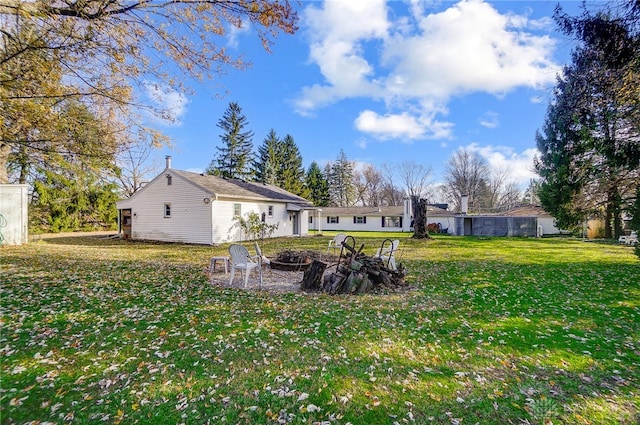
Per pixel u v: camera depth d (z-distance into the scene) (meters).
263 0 5.22
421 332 4.17
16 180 18.78
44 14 4.28
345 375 3.01
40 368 3.02
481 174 46.25
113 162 7.93
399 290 6.57
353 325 4.38
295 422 2.32
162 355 3.34
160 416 2.35
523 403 2.59
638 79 7.22
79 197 23.41
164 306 5.09
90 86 5.61
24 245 13.64
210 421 2.31
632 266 9.58
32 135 6.22
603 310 5.19
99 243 16.23
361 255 7.26
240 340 3.78
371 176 52.94
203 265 9.50
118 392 2.65
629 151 9.09
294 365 3.19
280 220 23.17
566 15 7.59
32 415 2.33
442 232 32.38
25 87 5.04
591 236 23.34
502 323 4.55
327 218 38.09
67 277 7.14
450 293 6.31
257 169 45.09
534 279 7.74
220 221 17.33
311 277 6.62
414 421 2.35
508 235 28.52
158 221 18.16
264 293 6.19
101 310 4.80
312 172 48.34
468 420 2.37
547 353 3.55
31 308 4.80
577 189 16.02
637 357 3.46
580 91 11.32
